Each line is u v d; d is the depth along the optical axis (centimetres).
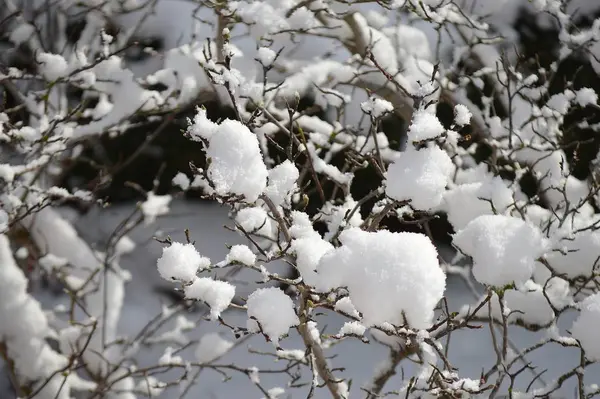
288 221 280
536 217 418
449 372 263
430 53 539
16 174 397
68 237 509
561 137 476
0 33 521
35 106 450
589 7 580
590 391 314
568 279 344
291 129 278
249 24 412
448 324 259
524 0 558
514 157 472
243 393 689
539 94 473
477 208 379
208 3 414
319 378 389
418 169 223
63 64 421
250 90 311
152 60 604
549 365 713
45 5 501
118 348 490
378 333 358
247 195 223
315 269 230
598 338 266
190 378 516
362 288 200
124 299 844
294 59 540
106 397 466
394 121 727
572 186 456
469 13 533
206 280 230
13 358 426
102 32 416
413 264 200
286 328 221
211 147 222
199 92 437
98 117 458
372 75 476
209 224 930
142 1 566
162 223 912
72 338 462
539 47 584
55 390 429
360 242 205
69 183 854
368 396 329
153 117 491
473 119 500
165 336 498
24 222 488
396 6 403
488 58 520
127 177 912
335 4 475
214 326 766
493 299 357
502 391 638
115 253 526
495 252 247
